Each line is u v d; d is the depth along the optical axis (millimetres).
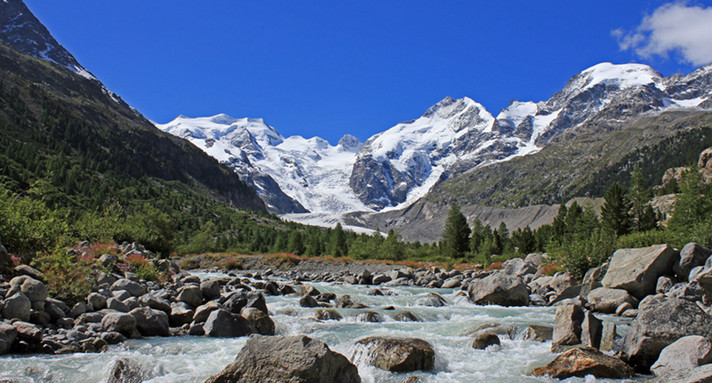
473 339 17297
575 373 13281
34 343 14094
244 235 154250
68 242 28812
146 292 23062
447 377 13359
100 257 28281
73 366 12844
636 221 94250
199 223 162000
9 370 12164
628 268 26453
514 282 29969
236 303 21172
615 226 82875
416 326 21078
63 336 15125
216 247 104250
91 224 45188
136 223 54125
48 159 153375
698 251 25812
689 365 12266
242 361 11477
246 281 36531
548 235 115062
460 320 23641
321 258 76250
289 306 25438
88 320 16891
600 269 30797
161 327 17750
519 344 17391
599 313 24891
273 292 32625
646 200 97000
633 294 25609
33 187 37656
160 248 54656
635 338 14477
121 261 30594
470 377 13414
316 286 41375
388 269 70125
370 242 103062
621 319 22453
